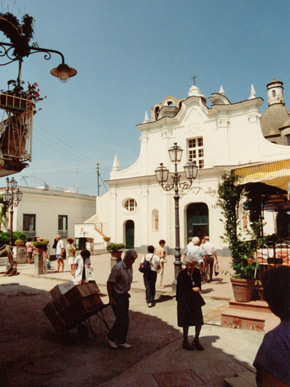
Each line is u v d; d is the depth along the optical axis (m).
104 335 6.49
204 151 23.92
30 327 7.10
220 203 7.91
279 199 9.76
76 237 27.59
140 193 25.91
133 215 26.12
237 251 7.38
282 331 1.61
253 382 4.23
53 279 14.28
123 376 4.55
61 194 32.47
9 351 5.58
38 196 29.97
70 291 6.00
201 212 23.75
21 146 5.36
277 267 1.78
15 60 5.27
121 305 5.69
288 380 1.48
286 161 7.14
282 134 31.19
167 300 9.81
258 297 7.42
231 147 22.97
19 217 28.08
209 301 9.39
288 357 1.52
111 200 27.22
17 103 5.27
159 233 24.66
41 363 5.03
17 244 20.77
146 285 9.16
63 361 5.11
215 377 4.50
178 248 10.91
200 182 23.42
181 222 23.91
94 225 27.27
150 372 4.67
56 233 31.69
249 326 6.52
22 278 14.80
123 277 5.72
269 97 37.91
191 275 5.70
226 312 6.91
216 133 23.48
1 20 4.99
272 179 7.98
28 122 5.47
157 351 5.53
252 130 22.33
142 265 9.24
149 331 6.72
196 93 25.25
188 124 24.77
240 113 22.91
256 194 8.27
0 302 9.74
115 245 14.24
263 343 1.63
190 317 5.59
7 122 5.37
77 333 6.48
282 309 1.65
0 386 4.25
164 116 25.34
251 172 7.59
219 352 5.41
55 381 4.40
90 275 9.09
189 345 5.57
